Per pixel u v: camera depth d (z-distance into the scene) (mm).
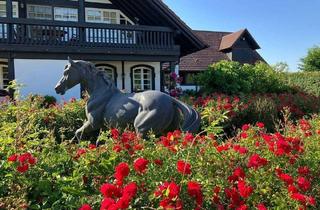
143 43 16047
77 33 15148
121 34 15750
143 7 16578
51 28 14773
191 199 2707
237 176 3082
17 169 2975
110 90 6414
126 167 2754
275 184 3174
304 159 3771
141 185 2820
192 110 5941
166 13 16078
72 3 18375
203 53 30594
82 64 6445
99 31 15469
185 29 16500
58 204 2812
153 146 3891
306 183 3100
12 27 14289
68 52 14953
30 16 17781
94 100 6328
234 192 2842
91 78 6418
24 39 14406
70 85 6430
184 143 3662
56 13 18219
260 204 2816
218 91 14547
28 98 8586
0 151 3555
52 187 3031
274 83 16156
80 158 3406
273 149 3625
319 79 21438
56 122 7773
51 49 14695
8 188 2953
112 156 3375
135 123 6008
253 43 31422
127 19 19219
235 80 14695
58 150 3779
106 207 2328
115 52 15555
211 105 10219
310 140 4613
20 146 3691
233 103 10711
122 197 2373
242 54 31391
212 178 3139
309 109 12562
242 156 3455
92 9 18641
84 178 3160
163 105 5961
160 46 16266
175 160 3309
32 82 14945
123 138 3840
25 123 5656
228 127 10227
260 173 3201
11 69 14492
